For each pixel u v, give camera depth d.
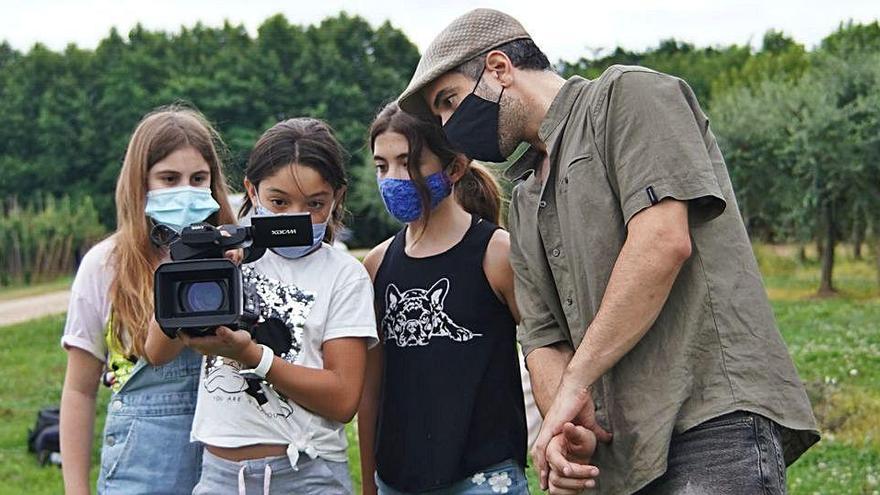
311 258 3.67
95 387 3.85
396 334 3.81
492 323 3.75
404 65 75.50
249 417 3.48
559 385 3.23
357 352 3.60
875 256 29.41
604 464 3.26
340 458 3.63
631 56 61.19
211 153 3.84
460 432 3.65
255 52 69.69
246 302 3.25
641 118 3.12
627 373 3.17
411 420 3.73
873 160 23.36
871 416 9.49
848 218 24.31
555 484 3.12
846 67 24.34
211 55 74.69
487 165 4.17
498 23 3.45
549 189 3.36
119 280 3.68
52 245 41.41
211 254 3.21
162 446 3.66
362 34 74.94
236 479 3.48
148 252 3.70
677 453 3.10
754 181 26.19
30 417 12.96
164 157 3.69
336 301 3.61
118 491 3.66
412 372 3.75
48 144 66.31
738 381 3.07
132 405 3.70
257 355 3.30
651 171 3.07
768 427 3.06
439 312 3.74
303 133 3.65
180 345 3.57
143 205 3.71
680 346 3.11
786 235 27.78
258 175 3.63
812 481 7.62
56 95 68.00
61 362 17.39
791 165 24.70
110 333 3.74
